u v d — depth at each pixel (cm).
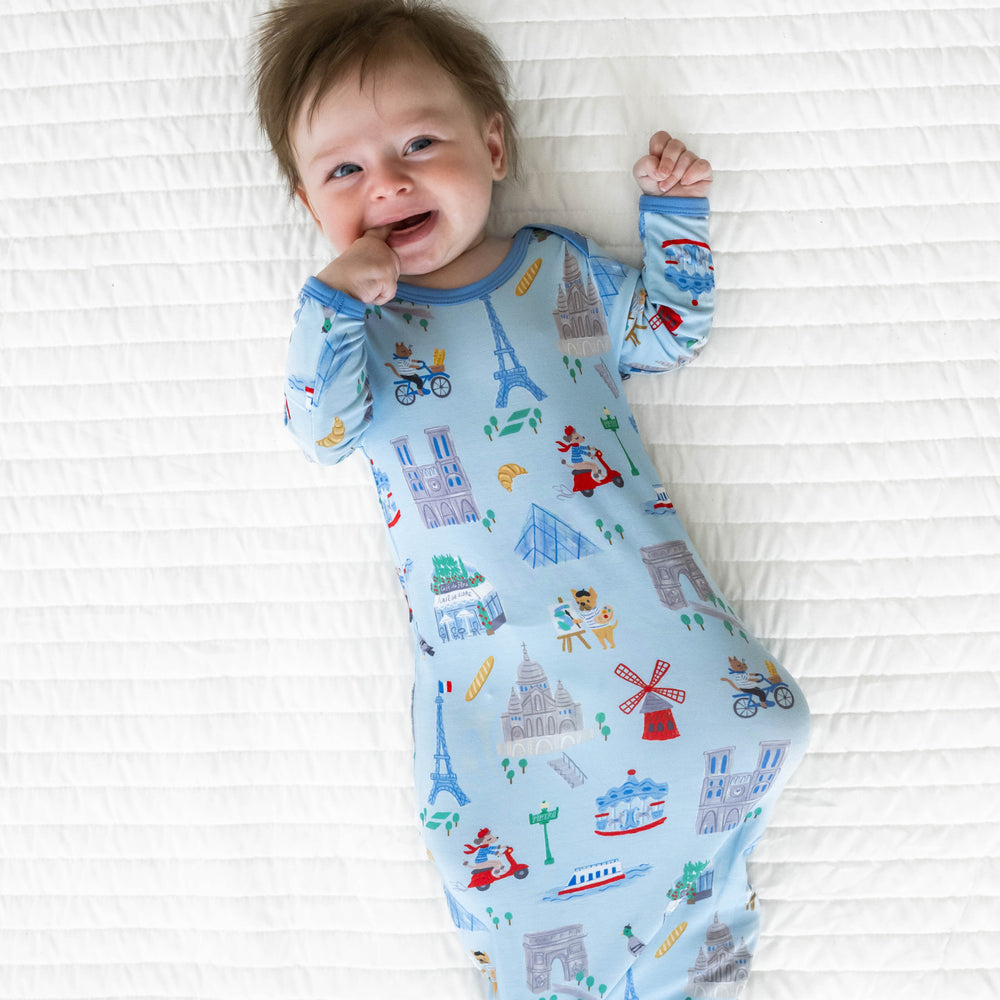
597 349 110
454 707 104
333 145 102
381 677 119
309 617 120
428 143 103
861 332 117
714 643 103
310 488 120
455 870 102
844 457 117
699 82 117
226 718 120
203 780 120
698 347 112
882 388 117
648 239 112
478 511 105
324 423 101
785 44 117
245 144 120
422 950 117
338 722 119
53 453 122
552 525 104
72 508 122
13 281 122
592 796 101
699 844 102
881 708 115
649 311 110
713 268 112
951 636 116
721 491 117
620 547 104
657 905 104
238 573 121
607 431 108
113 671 121
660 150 113
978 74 116
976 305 116
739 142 117
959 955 113
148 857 120
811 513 117
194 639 121
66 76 122
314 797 119
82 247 122
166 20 121
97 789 121
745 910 110
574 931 103
